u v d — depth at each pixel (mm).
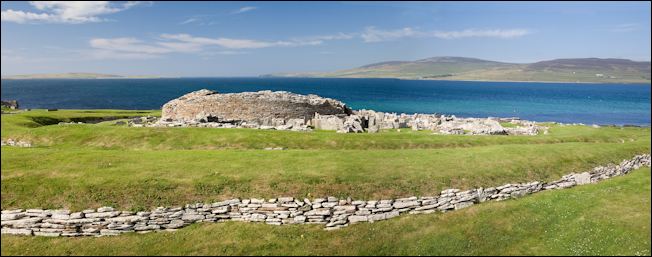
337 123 43250
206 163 25828
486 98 180375
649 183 27641
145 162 25953
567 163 29719
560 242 19844
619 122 98250
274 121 44156
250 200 21719
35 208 20875
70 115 54031
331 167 25281
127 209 21062
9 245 19688
